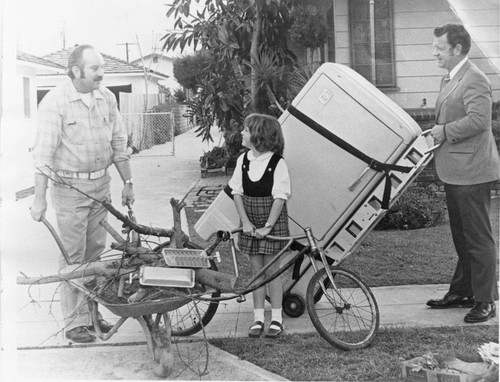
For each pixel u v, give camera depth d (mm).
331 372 3318
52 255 4477
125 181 4215
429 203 6777
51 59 5668
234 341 3785
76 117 3811
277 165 3750
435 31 4184
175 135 10250
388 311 4258
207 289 3467
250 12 6270
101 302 3240
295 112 3957
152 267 3270
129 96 9617
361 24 7027
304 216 4012
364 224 3971
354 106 3871
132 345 3789
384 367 3352
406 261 5477
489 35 6270
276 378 3281
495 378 3135
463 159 3982
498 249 4426
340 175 3934
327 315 4180
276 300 3844
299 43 6840
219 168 8250
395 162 3875
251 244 3770
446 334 3785
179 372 3389
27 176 5191
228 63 6113
